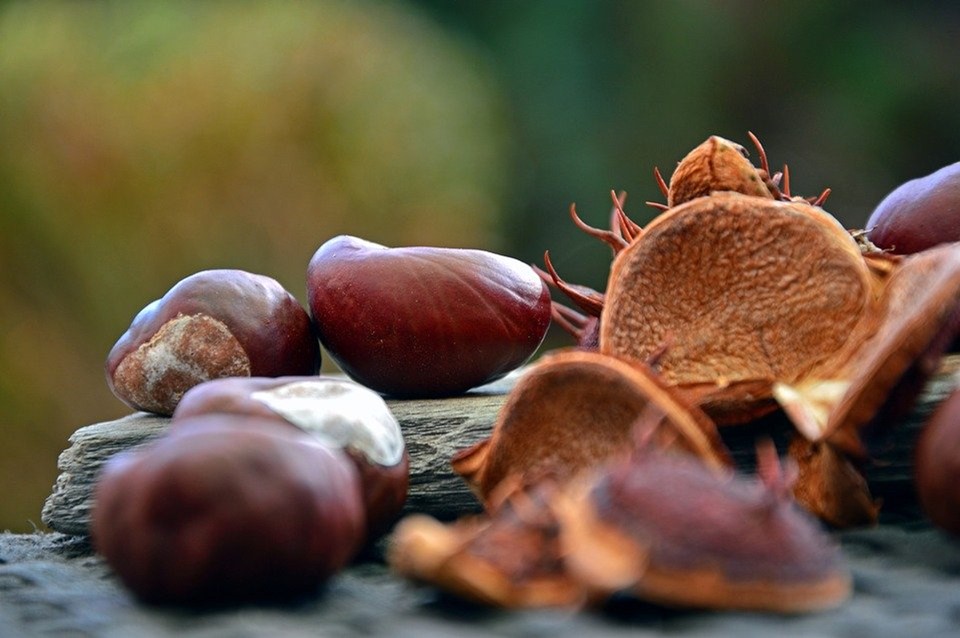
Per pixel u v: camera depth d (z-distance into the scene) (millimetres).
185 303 427
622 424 385
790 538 355
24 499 684
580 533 356
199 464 362
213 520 361
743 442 406
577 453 388
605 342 405
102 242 716
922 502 379
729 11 1207
